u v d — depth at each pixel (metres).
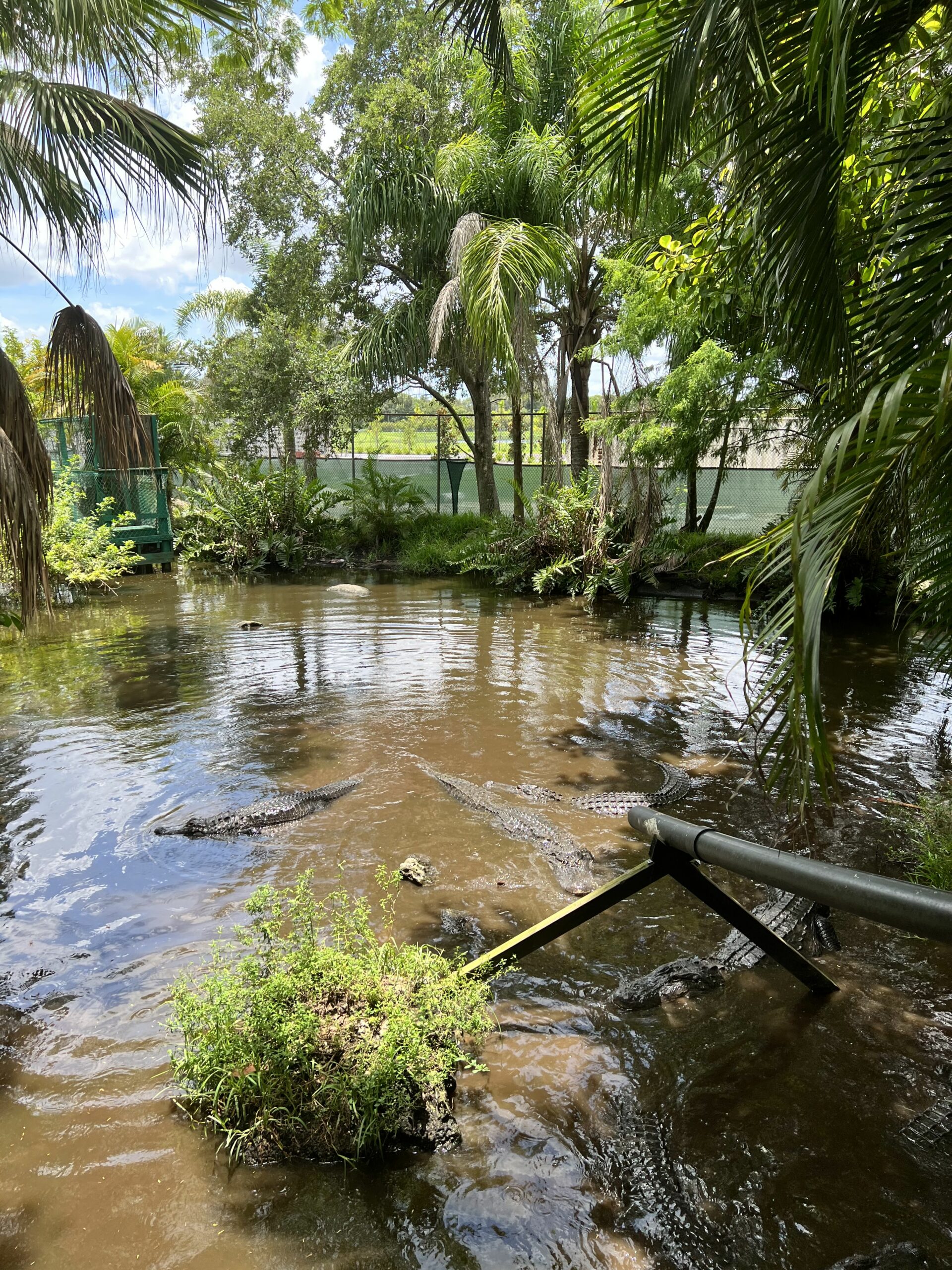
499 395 19.98
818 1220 2.69
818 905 4.52
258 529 18.55
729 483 17.11
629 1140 3.04
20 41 5.52
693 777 6.44
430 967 3.52
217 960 3.69
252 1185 2.85
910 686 8.70
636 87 3.96
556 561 14.71
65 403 6.46
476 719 7.75
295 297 19.27
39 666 9.71
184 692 8.63
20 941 4.28
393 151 16.38
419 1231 2.67
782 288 3.69
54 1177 2.88
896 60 3.99
